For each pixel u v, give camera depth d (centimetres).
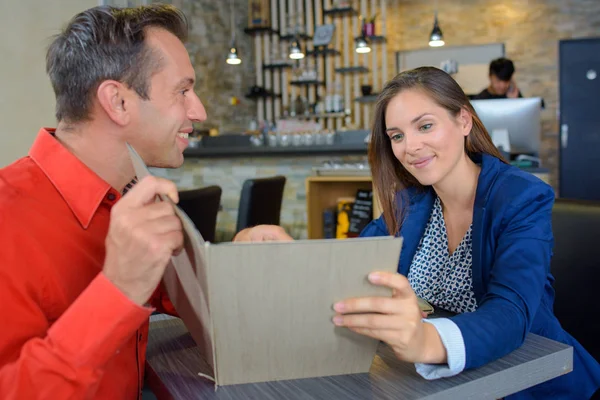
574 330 134
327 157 385
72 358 61
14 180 77
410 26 720
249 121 738
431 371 74
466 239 125
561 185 688
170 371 81
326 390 70
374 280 66
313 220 340
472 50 700
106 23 81
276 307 67
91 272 79
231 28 696
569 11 665
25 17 365
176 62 86
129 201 63
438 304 128
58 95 85
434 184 128
